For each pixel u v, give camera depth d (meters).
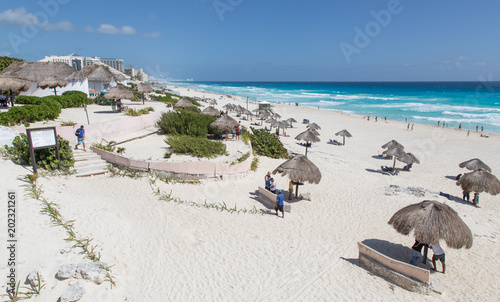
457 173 19.88
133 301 5.71
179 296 6.08
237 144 18.31
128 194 10.74
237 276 7.01
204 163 13.20
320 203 12.81
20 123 14.81
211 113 23.48
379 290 7.02
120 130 17.14
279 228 9.92
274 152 19.88
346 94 114.44
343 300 6.56
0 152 11.20
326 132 34.91
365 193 14.56
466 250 9.73
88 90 28.00
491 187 13.59
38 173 10.55
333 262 8.11
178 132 18.73
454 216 7.97
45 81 21.19
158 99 35.34
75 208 8.60
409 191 15.18
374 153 25.00
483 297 7.29
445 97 93.25
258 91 137.00
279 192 11.31
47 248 6.38
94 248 6.87
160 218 9.30
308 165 12.19
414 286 7.07
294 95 108.88
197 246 8.05
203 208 10.59
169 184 12.24
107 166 12.76
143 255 7.23
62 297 5.12
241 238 8.86
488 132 38.16
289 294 6.59
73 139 14.28
